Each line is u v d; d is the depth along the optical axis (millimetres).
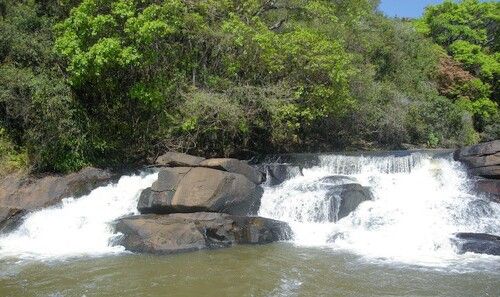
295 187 16734
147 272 11266
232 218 14547
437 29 41281
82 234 14562
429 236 13484
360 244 13562
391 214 14844
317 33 22453
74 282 10695
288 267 11562
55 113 18078
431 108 30328
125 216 15445
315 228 14781
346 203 15281
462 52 38656
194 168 15727
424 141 30344
